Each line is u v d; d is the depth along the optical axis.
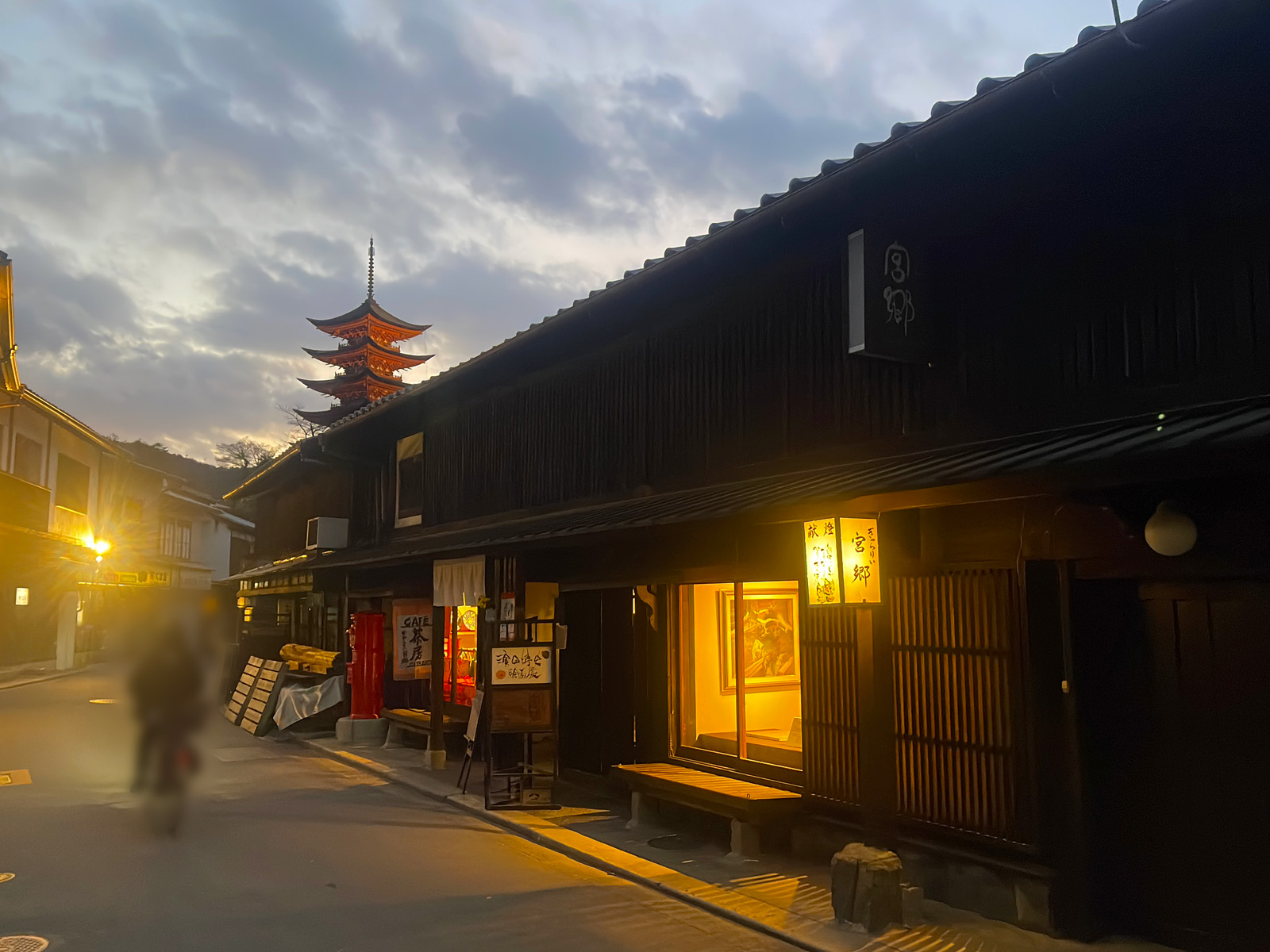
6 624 31.25
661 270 9.31
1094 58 5.49
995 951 5.65
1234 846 5.40
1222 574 5.27
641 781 8.98
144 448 65.44
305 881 7.48
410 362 40.50
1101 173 6.51
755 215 8.12
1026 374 6.88
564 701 11.38
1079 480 4.80
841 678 7.64
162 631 10.92
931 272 7.60
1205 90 5.85
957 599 6.72
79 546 34.38
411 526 17.52
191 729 10.88
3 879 7.46
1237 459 4.18
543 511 13.17
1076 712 5.92
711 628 9.64
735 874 7.45
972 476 5.23
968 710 6.60
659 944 6.01
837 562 6.35
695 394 10.36
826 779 7.73
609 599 10.66
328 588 19.20
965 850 6.53
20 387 25.47
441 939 6.07
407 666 15.71
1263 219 5.61
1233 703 5.45
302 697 17.08
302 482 24.94
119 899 6.93
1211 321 5.82
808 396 8.79
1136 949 5.64
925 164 6.88
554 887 7.32
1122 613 6.02
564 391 12.98
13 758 13.83
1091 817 5.88
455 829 9.50
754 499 7.37
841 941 5.89
